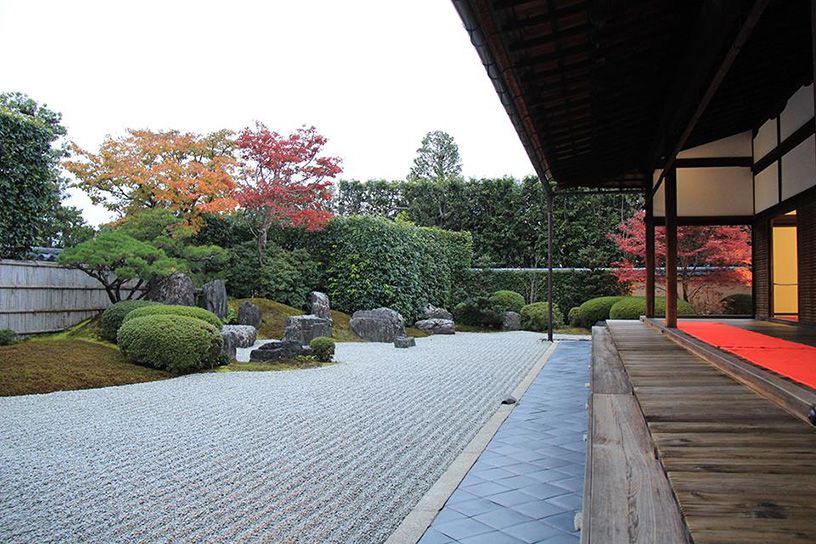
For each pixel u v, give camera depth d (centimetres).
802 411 279
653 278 946
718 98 732
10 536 280
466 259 1977
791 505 172
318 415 554
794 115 694
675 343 642
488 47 379
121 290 1156
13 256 1010
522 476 367
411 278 1625
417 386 718
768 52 600
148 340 789
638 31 454
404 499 331
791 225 952
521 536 273
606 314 1614
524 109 528
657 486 205
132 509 314
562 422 522
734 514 166
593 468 226
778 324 801
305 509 315
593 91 548
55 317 1018
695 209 873
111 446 441
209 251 1217
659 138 715
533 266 2194
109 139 1389
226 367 864
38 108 1836
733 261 1402
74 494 337
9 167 968
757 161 838
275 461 404
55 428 496
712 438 249
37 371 711
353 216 1579
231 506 319
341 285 1548
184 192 1327
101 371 748
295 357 930
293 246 1591
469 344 1263
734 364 407
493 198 2170
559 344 1248
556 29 398
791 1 491
